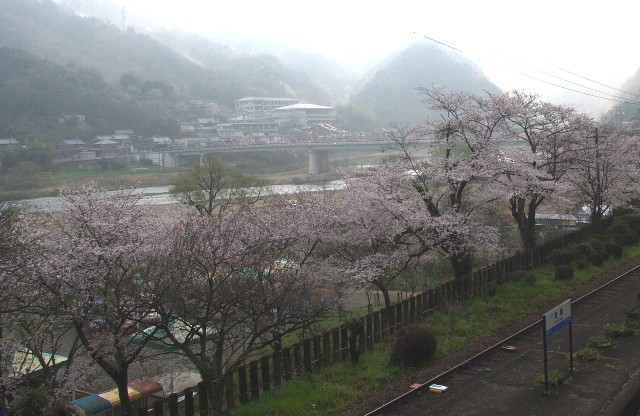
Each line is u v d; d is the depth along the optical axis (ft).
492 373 44.68
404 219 64.28
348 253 67.15
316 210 64.75
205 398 40.04
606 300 63.16
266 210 69.92
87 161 216.54
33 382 50.57
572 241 94.84
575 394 39.65
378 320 54.39
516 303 65.10
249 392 44.01
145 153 237.86
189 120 343.26
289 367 46.70
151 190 175.73
